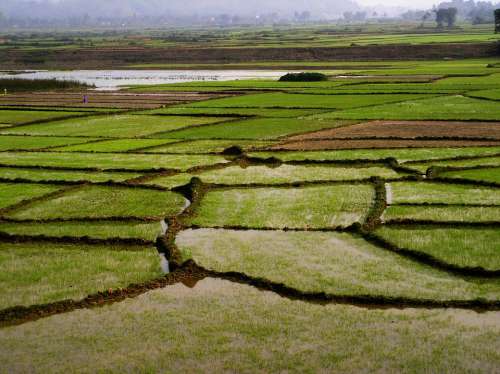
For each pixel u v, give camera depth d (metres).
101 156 35.59
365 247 19.83
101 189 28.27
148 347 14.02
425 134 38.94
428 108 50.56
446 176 28.48
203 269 18.16
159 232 21.88
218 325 14.92
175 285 17.25
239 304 16.00
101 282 17.55
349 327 14.68
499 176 27.92
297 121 46.97
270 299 16.27
